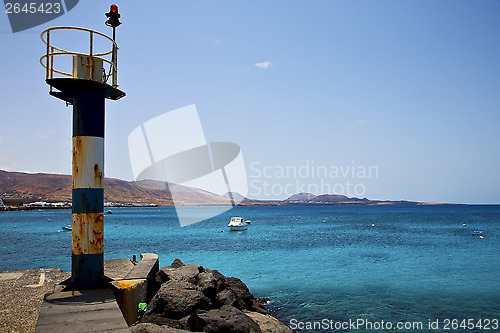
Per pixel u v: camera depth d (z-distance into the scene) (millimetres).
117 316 6160
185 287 10398
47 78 7855
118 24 8648
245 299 13016
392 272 24094
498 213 170000
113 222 102688
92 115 7914
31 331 7023
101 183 8055
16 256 32406
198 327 8688
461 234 57375
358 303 16656
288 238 52219
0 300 9250
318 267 26250
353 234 58750
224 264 27969
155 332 7371
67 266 26844
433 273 23672
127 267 13156
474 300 17016
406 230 67562
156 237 55594
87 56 7965
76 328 5617
